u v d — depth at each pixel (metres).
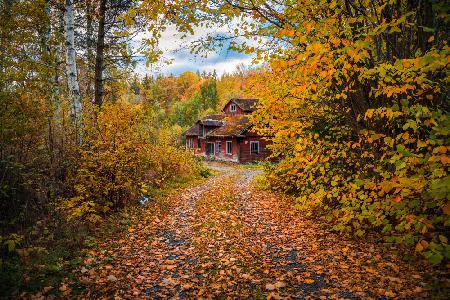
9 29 6.03
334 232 6.93
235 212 9.44
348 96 5.90
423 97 4.63
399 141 5.21
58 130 8.33
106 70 14.13
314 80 5.55
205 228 7.70
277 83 6.91
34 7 6.29
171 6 4.92
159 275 5.05
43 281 4.32
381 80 4.50
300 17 4.96
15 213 5.75
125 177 8.45
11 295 3.88
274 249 6.18
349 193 5.46
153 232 7.36
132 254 5.89
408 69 3.72
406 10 4.85
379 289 4.25
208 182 17.33
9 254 4.85
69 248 5.64
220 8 5.02
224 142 34.97
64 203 6.38
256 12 5.09
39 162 7.06
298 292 4.37
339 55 4.54
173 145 18.83
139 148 8.99
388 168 5.59
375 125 5.63
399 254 5.28
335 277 4.76
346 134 7.15
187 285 4.61
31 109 6.09
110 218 7.78
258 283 4.71
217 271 5.19
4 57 6.02
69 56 9.84
